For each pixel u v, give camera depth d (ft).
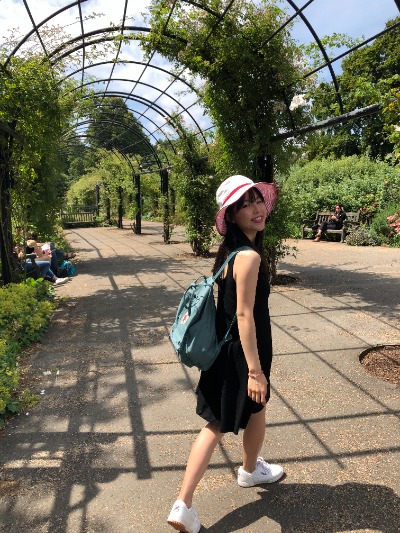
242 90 21.26
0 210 20.89
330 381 11.80
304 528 6.67
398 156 13.16
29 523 6.93
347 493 7.41
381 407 10.31
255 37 20.22
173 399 11.12
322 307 19.21
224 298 6.49
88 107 28.30
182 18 20.63
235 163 22.75
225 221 6.59
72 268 29.99
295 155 22.99
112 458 8.63
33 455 8.79
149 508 7.21
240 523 6.82
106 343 15.52
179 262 34.50
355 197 47.60
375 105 15.92
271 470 7.77
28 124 20.48
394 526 6.64
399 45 67.82
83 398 11.28
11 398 11.19
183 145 35.53
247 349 6.05
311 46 19.62
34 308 17.40
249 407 6.47
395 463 8.19
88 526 6.84
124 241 53.93
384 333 15.53
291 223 24.08
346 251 36.65
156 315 19.03
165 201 49.03
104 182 86.07
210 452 6.55
